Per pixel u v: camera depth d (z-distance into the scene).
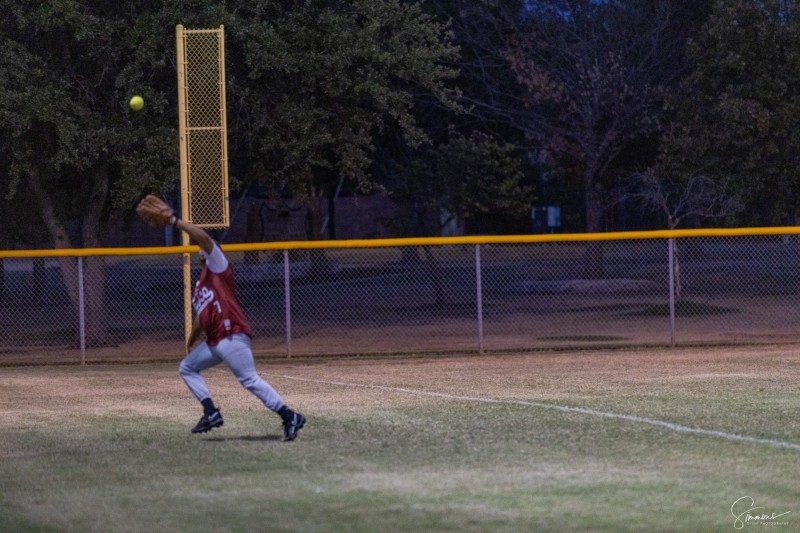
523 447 25.78
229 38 53.62
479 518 19.20
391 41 55.56
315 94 56.28
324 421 30.19
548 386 37.50
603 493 20.97
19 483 22.91
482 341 49.69
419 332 60.91
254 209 97.81
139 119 52.81
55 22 49.62
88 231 57.22
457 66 81.62
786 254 109.12
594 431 27.88
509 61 80.06
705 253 114.44
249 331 27.06
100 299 57.31
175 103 54.62
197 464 24.39
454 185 71.62
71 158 50.75
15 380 42.41
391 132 76.56
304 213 101.25
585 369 42.47
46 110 49.31
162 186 52.00
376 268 98.62
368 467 23.69
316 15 55.09
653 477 22.33
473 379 40.06
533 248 116.25
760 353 46.94
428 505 20.19
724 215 75.38
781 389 35.47
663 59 81.12
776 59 72.38
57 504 20.97
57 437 28.56
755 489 21.22
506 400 34.06
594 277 85.88
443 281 93.12
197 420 31.09
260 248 48.59
